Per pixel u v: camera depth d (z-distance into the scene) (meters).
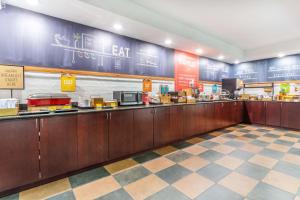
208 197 1.90
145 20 3.17
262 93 6.53
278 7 3.12
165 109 3.57
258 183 2.18
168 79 4.82
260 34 4.62
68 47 3.03
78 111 2.45
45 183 2.19
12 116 1.95
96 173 2.46
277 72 6.11
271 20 3.70
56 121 2.22
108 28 3.38
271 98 5.66
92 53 3.32
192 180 2.26
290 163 2.76
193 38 4.18
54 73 2.88
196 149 3.44
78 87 3.17
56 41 2.90
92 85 3.34
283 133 4.71
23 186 2.04
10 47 2.48
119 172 2.49
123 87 3.82
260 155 3.11
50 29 2.83
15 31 2.52
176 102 4.10
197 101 4.54
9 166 1.92
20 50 2.56
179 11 3.31
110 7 2.68
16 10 2.52
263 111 5.72
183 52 5.25
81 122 2.44
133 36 3.85
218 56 5.96
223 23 3.89
